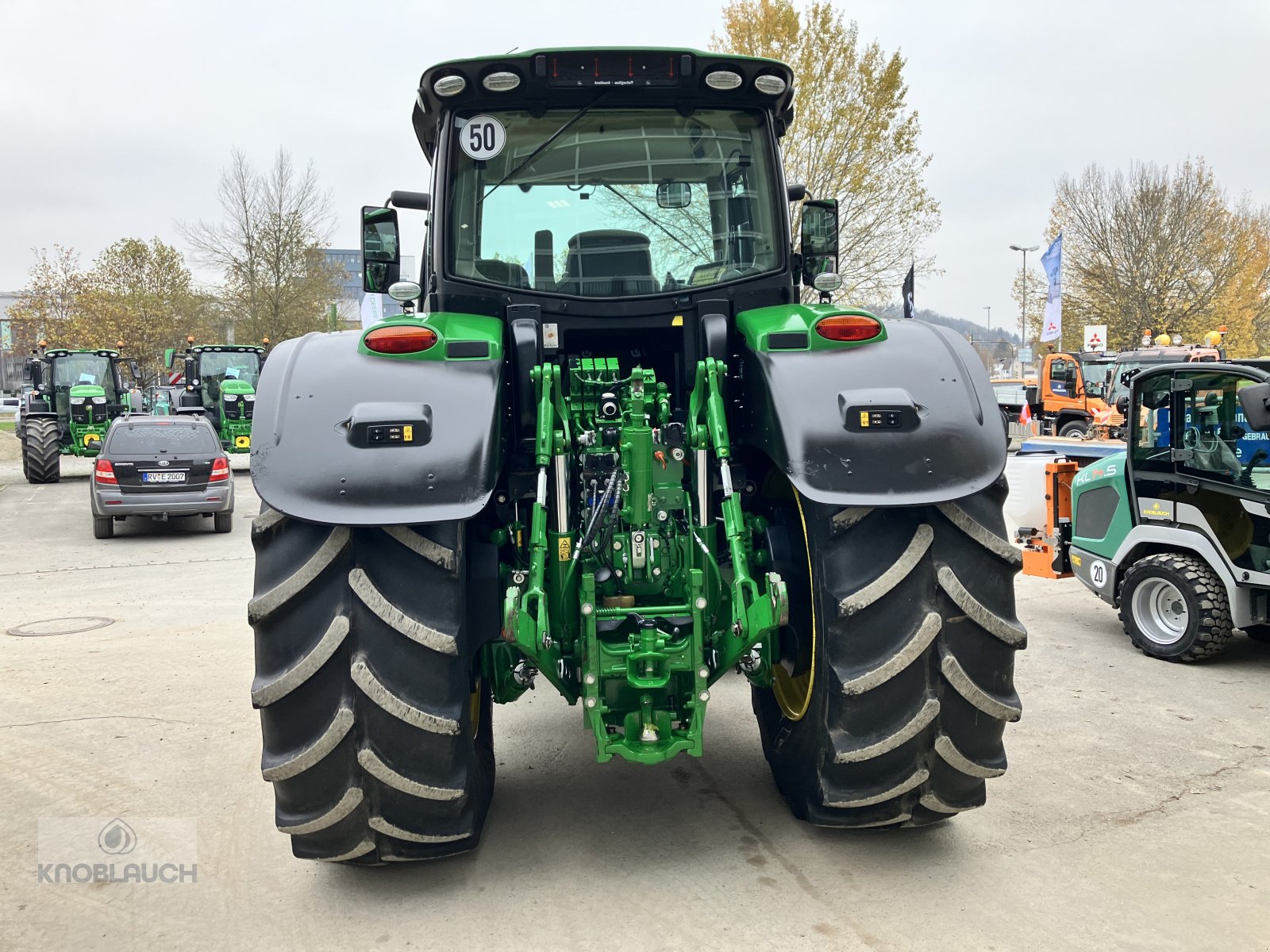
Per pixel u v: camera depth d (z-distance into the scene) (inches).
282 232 1309.1
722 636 116.0
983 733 107.3
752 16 811.4
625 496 115.0
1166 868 118.0
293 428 101.3
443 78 129.2
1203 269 1173.1
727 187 136.3
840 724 106.3
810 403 106.6
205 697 196.9
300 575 98.7
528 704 186.4
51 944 105.3
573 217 134.2
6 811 140.9
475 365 109.2
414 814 104.2
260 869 121.4
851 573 104.2
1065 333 1239.5
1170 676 205.9
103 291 1470.2
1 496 628.1
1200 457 214.1
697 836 127.4
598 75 130.1
